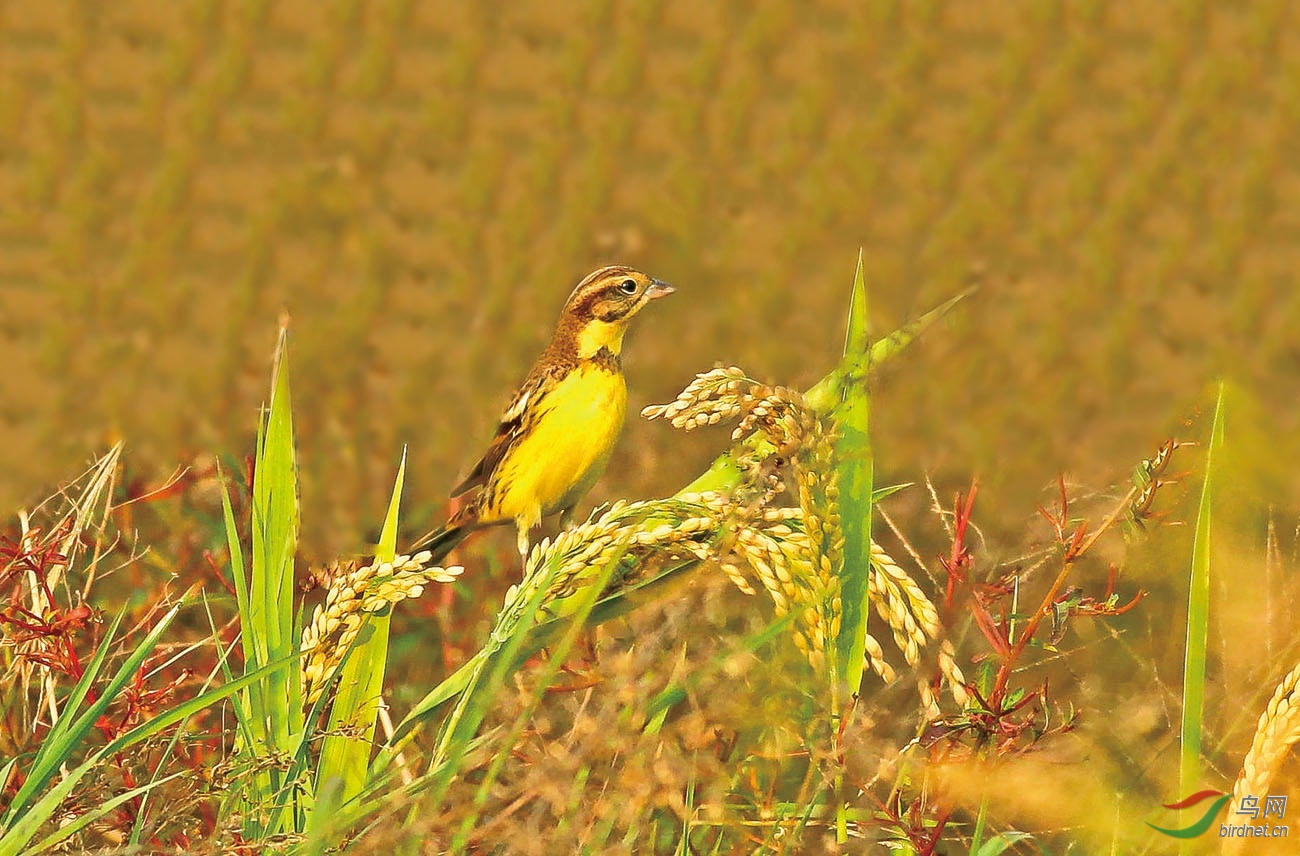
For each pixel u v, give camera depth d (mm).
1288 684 5320
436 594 9430
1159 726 6871
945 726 5680
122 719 6668
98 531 7719
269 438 5879
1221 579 7219
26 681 6832
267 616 5676
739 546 5406
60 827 5379
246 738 5461
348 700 5875
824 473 5379
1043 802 5852
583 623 5539
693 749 5457
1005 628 6363
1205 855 5691
